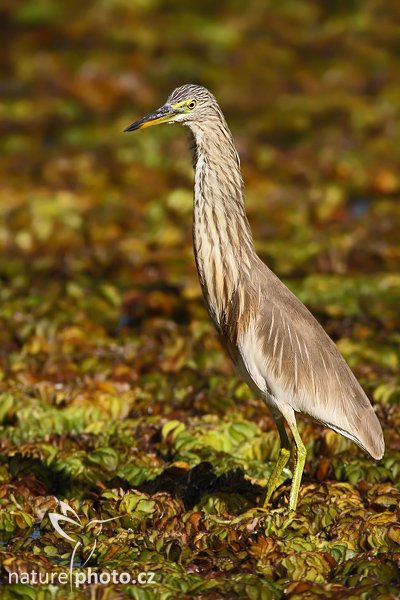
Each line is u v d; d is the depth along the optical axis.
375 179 22.31
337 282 16.36
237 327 9.67
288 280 16.72
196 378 13.05
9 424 11.62
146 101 27.81
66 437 11.12
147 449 11.12
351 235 19.17
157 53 30.94
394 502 9.37
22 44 31.67
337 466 10.37
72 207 20.34
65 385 12.69
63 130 25.70
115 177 22.12
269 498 9.39
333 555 8.57
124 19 33.41
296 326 9.61
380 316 15.14
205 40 31.80
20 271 17.25
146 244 18.47
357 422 9.62
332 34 32.56
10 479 10.23
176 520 9.05
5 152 23.98
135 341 14.21
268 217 19.92
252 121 26.12
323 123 26.19
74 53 30.75
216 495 9.56
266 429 11.62
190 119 9.93
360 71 29.91
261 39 32.34
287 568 8.24
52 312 14.96
